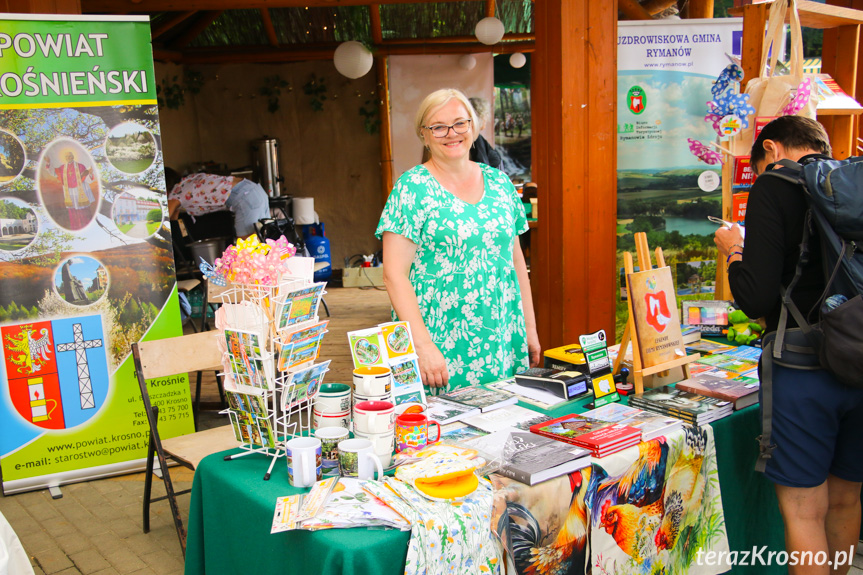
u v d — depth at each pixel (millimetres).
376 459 1586
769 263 1812
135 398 3537
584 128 3965
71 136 3291
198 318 6359
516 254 2598
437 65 9164
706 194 4227
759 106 2953
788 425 1838
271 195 9281
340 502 1447
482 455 1677
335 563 1315
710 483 1962
